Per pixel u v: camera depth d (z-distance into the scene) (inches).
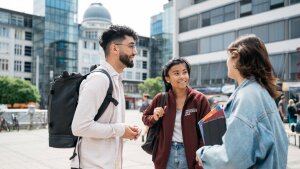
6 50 2492.6
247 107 66.9
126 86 3159.5
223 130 72.0
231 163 64.1
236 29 1268.5
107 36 98.0
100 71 92.0
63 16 2487.7
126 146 403.2
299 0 1067.9
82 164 91.3
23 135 550.3
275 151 66.5
